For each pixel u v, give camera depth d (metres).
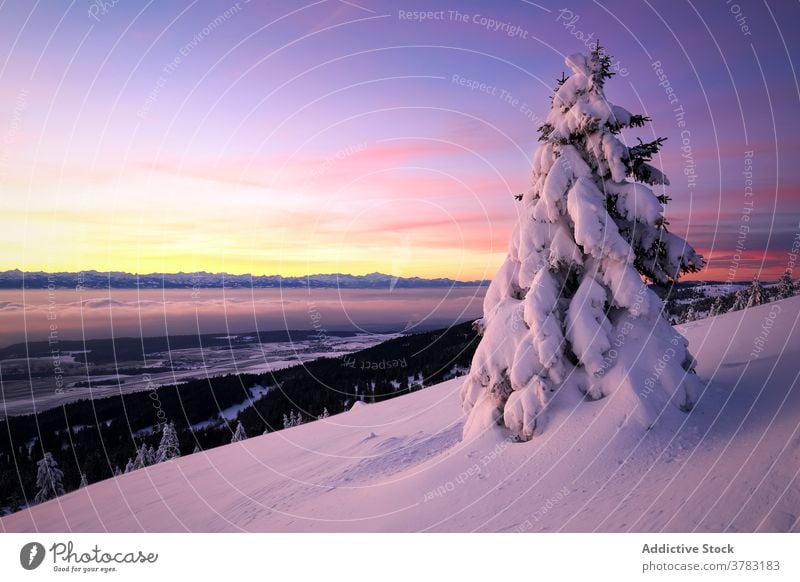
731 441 7.77
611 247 9.47
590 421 9.14
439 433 17.56
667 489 6.93
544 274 10.27
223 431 50.19
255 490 16.27
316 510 11.91
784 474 6.20
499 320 10.81
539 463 8.96
